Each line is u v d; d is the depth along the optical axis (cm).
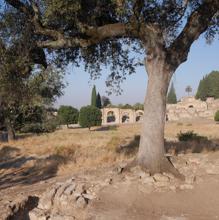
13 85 1116
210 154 1344
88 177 1009
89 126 6650
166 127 6184
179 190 903
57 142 2880
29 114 3484
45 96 2512
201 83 12294
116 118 9350
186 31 1032
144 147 1020
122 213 773
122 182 937
